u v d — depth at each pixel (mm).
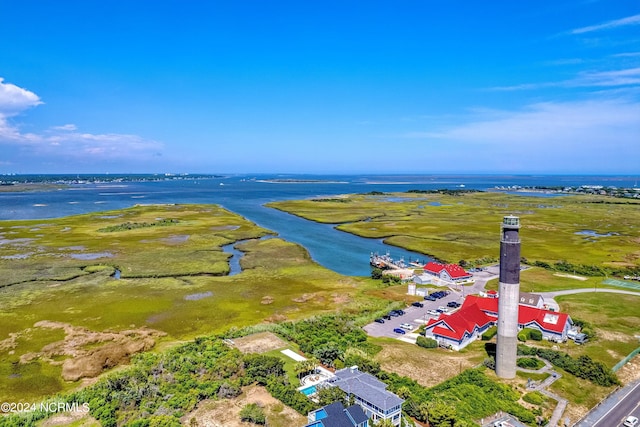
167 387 55094
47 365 63156
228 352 64875
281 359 64688
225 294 97062
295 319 81562
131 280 107688
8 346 69188
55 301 91312
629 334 75250
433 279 109438
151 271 115250
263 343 70125
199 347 67188
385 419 47125
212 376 58312
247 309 87625
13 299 92312
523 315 77500
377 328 78188
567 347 70375
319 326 76125
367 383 54062
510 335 58500
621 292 100562
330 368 62156
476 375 58438
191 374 59125
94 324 79000
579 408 52562
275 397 54031
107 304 89750
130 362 64375
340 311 85938
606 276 115125
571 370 60812
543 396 54500
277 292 98812
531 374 60250
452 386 55938
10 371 61375
